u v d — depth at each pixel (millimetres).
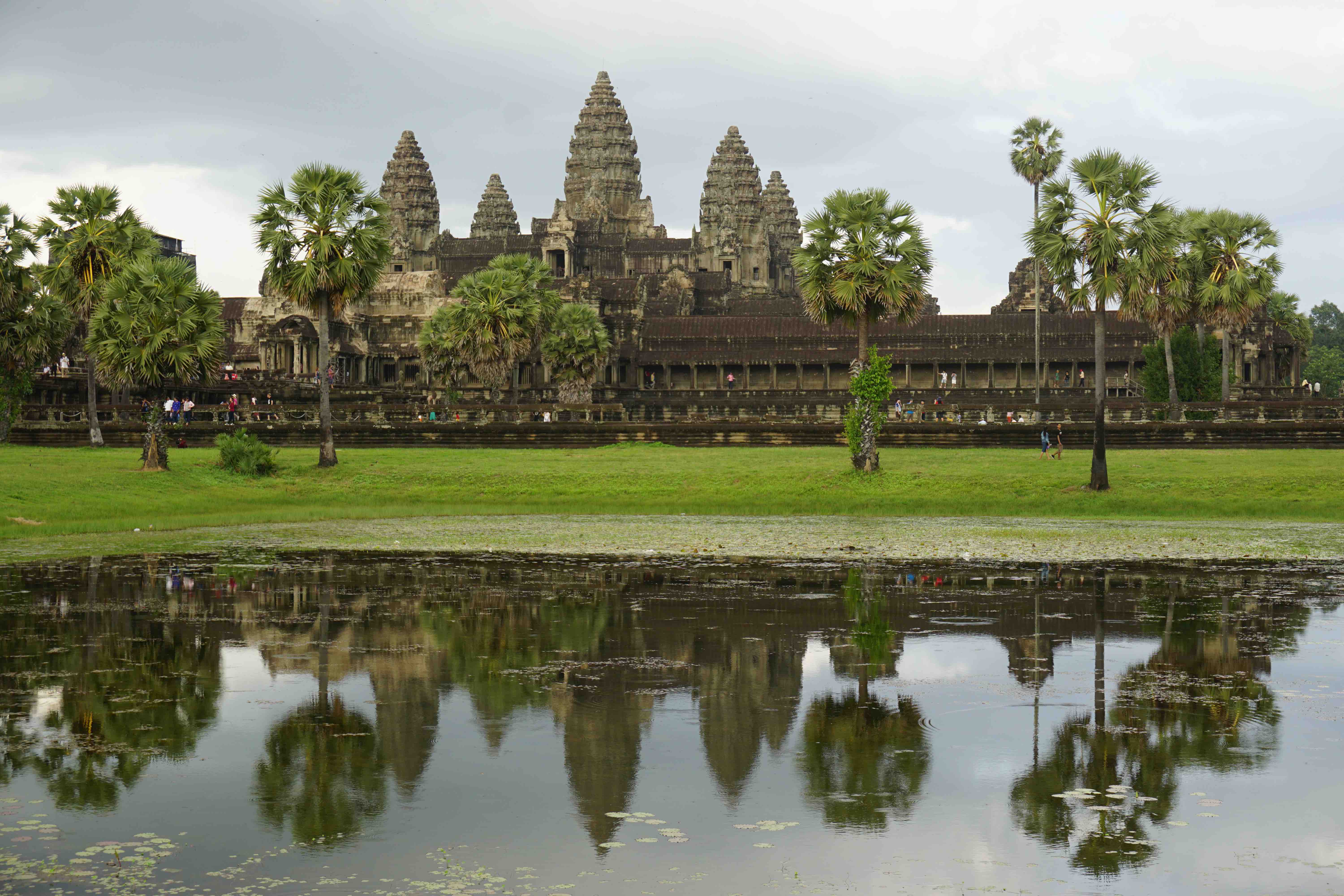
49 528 46500
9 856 13148
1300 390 130125
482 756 16688
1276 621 26438
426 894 12250
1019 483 61812
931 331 148250
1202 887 12469
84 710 18828
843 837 13828
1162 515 55000
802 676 21312
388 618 26844
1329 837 13773
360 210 68062
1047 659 22734
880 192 65188
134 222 80750
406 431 85375
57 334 80312
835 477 64312
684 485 64312
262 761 16406
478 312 97750
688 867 12961
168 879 12578
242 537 44625
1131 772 16000
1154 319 89000
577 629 25594
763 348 152625
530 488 64375
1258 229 94062
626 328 152750
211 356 64375
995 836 13836
